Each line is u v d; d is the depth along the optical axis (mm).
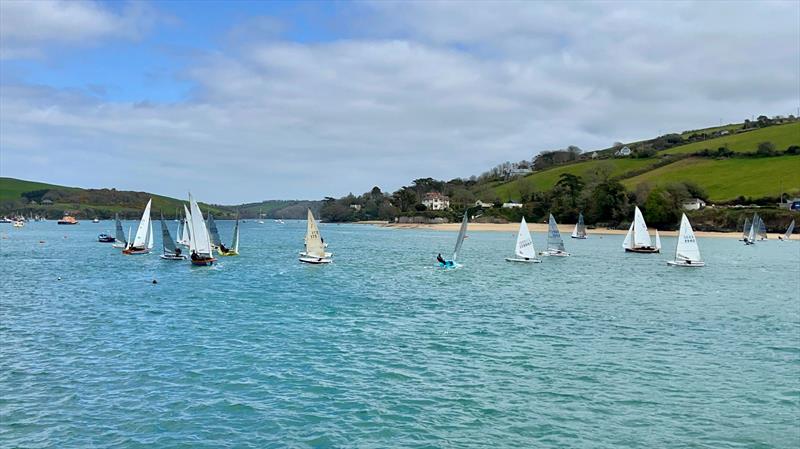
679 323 42250
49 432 21844
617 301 52375
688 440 21891
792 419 23859
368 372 29297
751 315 45719
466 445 21250
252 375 28656
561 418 23734
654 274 75812
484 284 64062
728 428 22969
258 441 21391
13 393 25750
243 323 40938
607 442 21672
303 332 38062
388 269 80750
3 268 79062
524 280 68188
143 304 48906
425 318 43219
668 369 30391
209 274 72500
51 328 38875
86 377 28094
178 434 21875
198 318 42719
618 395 26391
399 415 23797
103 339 35750
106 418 23219
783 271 80062
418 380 28125
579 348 34500
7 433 21688
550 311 46750
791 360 32250
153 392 26125
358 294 55531
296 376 28562
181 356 31938
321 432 22156
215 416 23547
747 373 29812
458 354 32812
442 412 24172
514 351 33594
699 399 26000
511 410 24484
